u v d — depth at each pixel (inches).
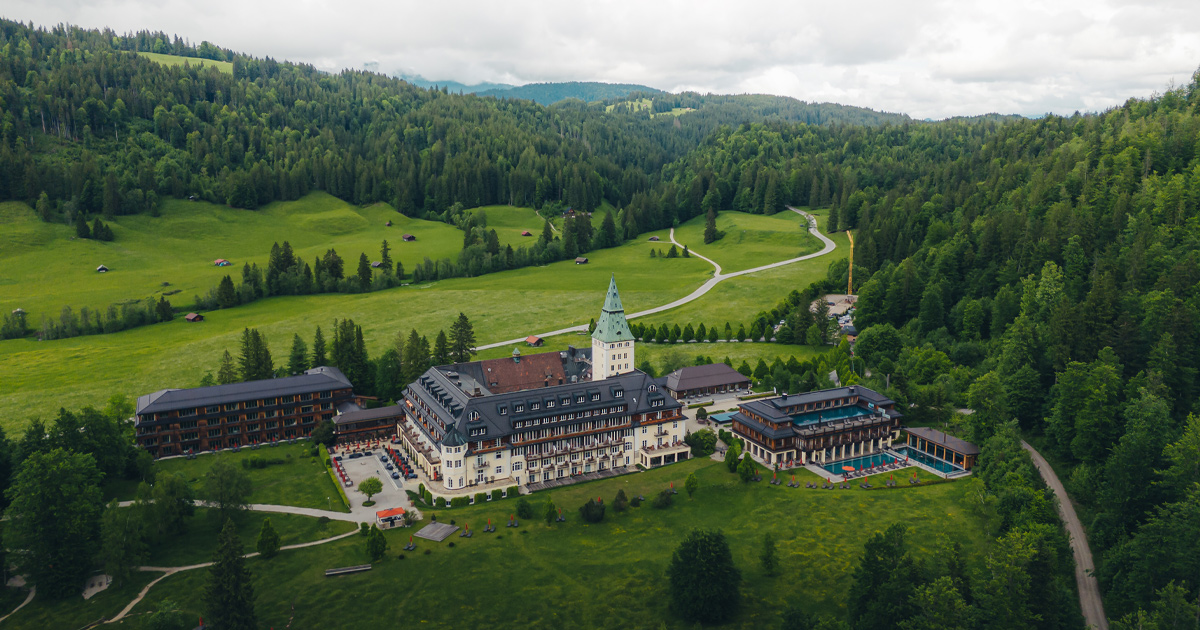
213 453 6673.2
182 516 5103.3
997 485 5128.0
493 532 5022.1
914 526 4936.0
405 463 6353.3
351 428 6875.0
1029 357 6663.4
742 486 5684.1
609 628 3983.8
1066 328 6560.0
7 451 5674.2
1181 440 4286.4
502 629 3976.4
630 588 4328.3
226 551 3747.5
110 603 4284.0
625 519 5206.7
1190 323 5895.7
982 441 5940.0
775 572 4466.0
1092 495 5027.1
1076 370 5629.9
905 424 6865.2
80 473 4722.0
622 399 6318.9
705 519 5182.1
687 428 7135.8
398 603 4207.7
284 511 5418.3
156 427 6535.4
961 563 3934.5
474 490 5639.8
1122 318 6225.4
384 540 4650.6
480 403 5885.8
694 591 4003.4
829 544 4761.3
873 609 3617.1
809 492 5531.5
